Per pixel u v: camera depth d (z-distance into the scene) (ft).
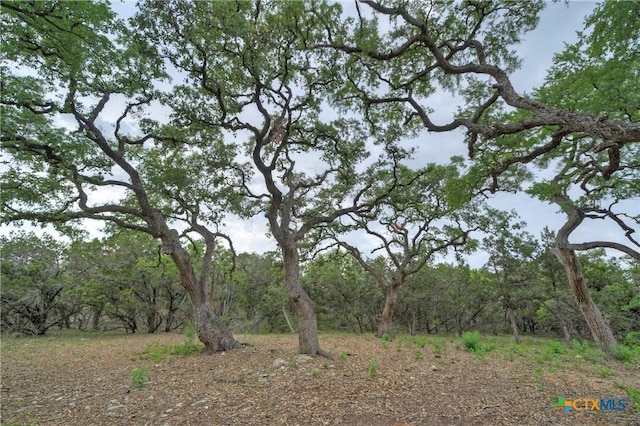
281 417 15.83
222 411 16.83
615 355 37.47
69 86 31.78
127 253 74.79
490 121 28.68
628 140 14.07
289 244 34.73
